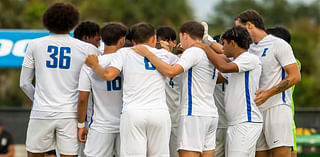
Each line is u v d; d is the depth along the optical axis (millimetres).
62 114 14672
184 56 14297
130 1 91000
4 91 74250
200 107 14531
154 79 14148
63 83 14789
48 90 14656
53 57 14695
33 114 14789
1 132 28656
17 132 29500
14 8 82312
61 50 14766
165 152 14180
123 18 87812
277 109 15633
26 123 29625
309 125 26125
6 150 28500
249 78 14945
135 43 14773
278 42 15500
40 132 14766
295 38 97688
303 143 23531
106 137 14773
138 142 13898
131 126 13805
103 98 14891
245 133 14859
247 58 14789
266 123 15789
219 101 16875
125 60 14250
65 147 14867
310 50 95438
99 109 14914
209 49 14719
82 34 16375
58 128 14789
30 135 14930
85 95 14625
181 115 14727
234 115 15148
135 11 88438
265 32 16234
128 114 13844
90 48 15156
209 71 14742
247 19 15984
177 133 15297
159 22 90438
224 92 16781
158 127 13961
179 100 16547
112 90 14867
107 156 14906
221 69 14414
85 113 14844
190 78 14609
